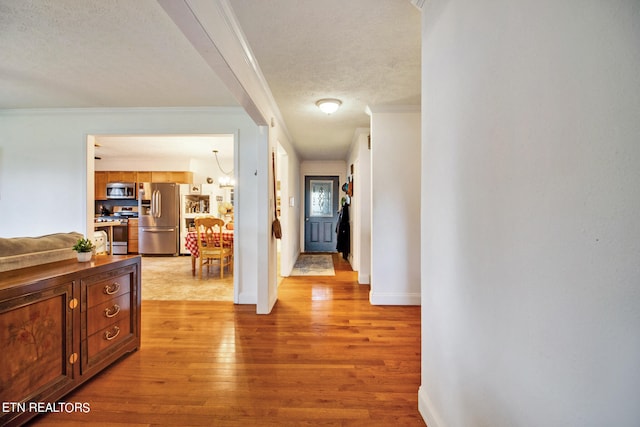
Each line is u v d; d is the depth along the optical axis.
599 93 0.58
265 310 2.99
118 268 1.98
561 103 0.66
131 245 6.72
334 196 7.00
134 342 2.15
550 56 0.69
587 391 0.62
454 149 1.18
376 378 1.85
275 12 1.63
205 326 2.67
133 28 1.85
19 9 1.65
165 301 3.42
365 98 2.93
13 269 1.62
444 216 1.27
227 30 1.66
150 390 1.72
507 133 0.85
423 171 1.51
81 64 2.33
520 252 0.80
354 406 1.59
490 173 0.94
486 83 0.95
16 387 1.34
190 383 1.79
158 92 2.89
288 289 3.92
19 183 3.37
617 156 0.55
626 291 0.55
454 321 1.19
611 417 0.58
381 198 3.26
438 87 1.33
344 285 4.13
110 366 1.97
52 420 1.47
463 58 1.10
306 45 1.97
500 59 0.88
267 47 1.99
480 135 0.99
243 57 1.98
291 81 2.53
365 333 2.52
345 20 1.71
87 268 1.72
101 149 5.89
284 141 4.09
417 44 1.95
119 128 3.36
